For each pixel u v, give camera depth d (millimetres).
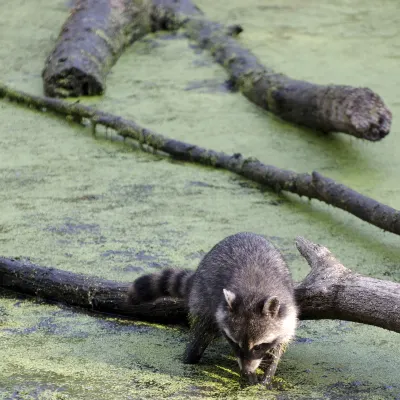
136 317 9047
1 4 20609
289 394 7461
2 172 12930
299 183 12023
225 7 20859
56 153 13750
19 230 11016
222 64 17375
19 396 7148
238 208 11930
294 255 10461
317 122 14203
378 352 8289
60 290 9250
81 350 8219
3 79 16672
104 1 17938
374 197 12117
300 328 8828
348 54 17875
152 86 16453
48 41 18469
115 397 7211
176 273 8508
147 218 11500
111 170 13156
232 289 7770
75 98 15828
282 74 15727
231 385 7629
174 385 7551
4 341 8328
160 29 19438
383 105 13336
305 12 20594
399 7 20781
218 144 14086
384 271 10164
